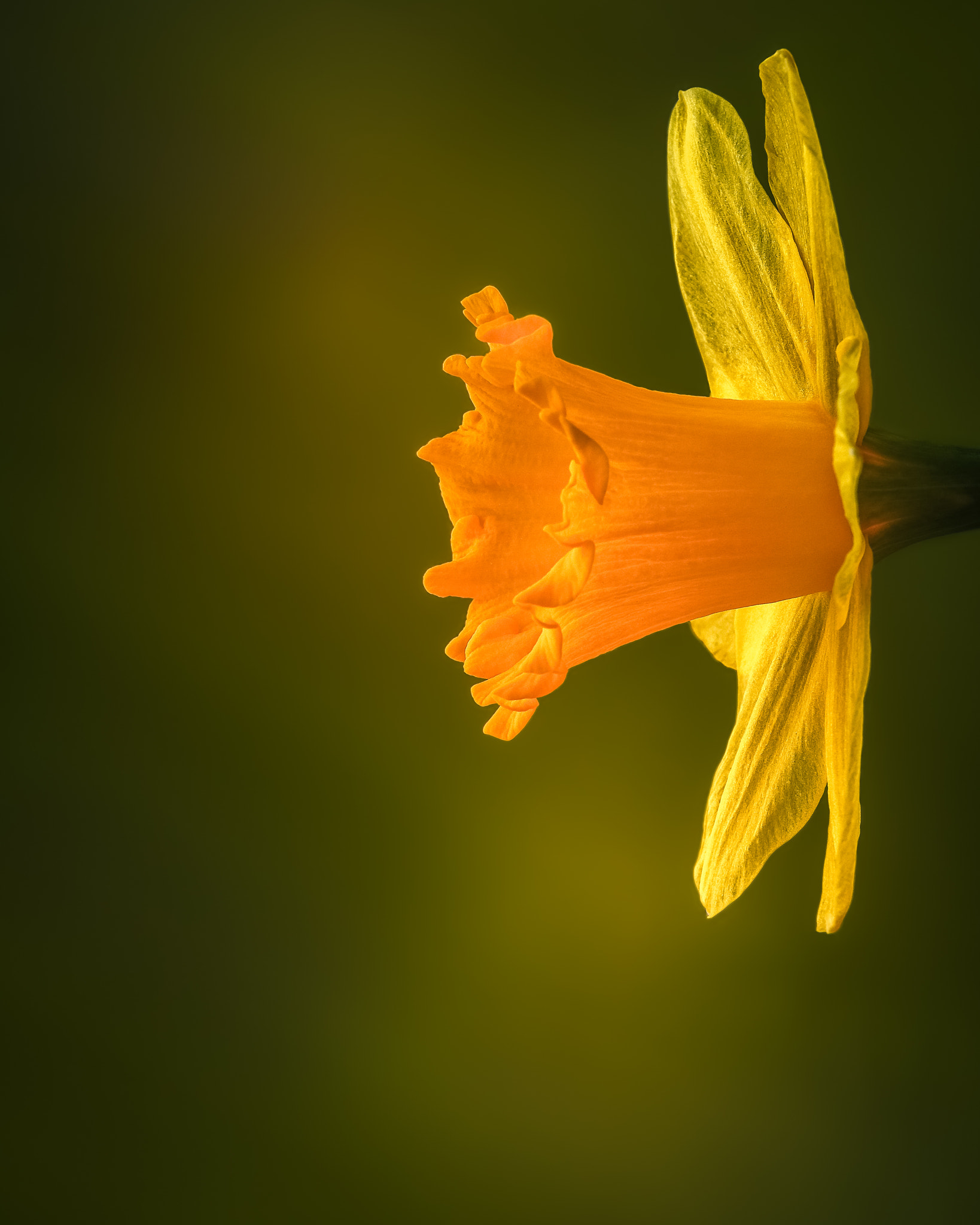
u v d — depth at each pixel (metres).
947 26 0.51
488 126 0.61
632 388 0.40
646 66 0.58
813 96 0.52
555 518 0.39
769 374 0.41
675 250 0.42
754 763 0.41
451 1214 0.61
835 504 0.39
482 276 0.62
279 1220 0.63
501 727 0.39
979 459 0.39
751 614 0.41
